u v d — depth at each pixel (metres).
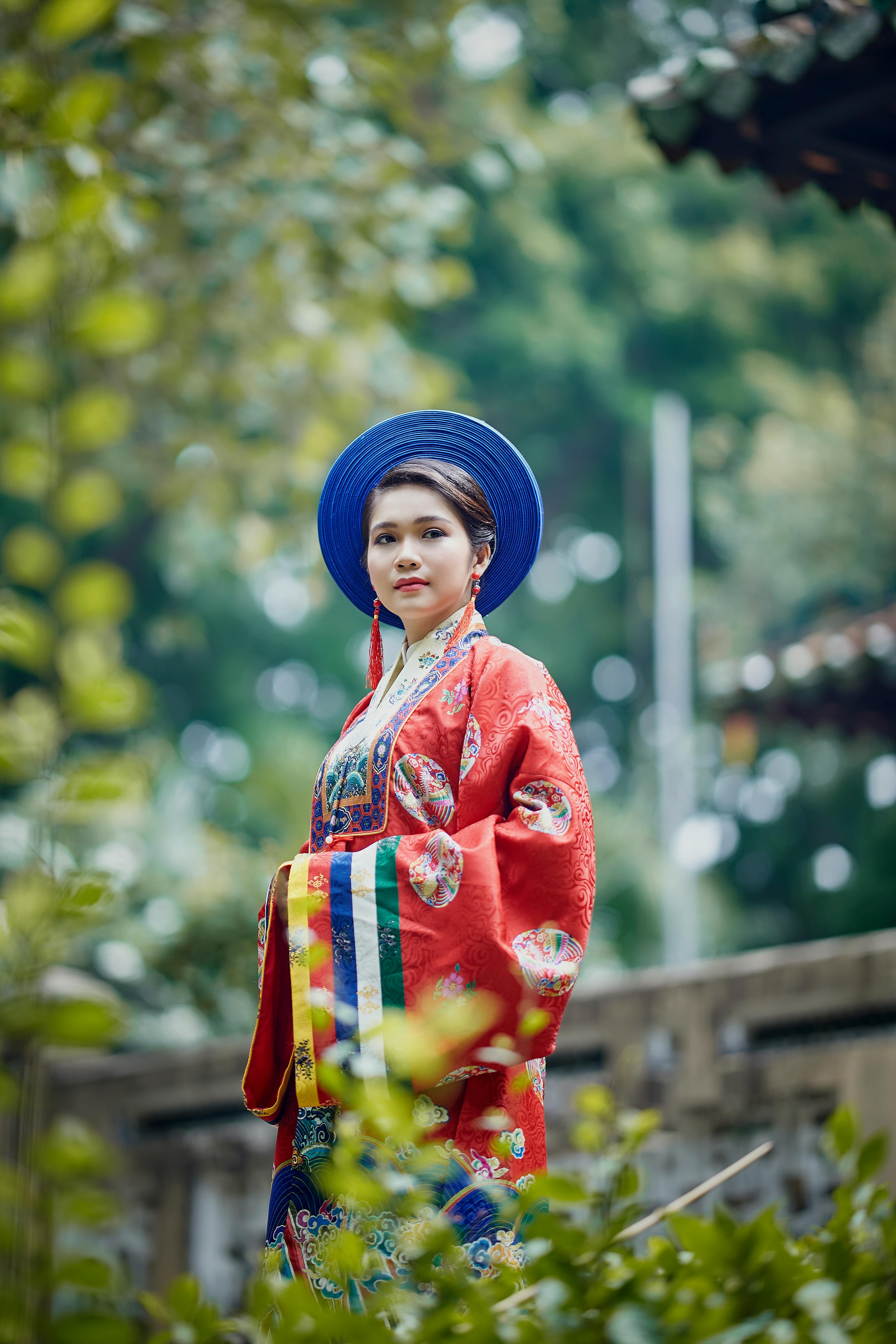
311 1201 2.84
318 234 9.93
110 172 4.49
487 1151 2.80
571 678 32.34
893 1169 4.93
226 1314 6.38
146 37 7.44
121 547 25.14
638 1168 2.13
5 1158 6.23
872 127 5.09
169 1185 6.69
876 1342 2.03
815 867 29.81
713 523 28.33
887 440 24.77
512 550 3.58
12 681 14.32
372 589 3.70
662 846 26.02
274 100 9.27
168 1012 10.98
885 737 8.33
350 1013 2.76
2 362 1.55
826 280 30.44
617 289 29.34
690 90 4.90
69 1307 1.83
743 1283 1.98
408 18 9.79
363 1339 1.91
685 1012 5.70
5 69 1.93
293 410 11.46
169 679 27.38
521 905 2.86
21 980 1.48
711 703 8.30
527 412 29.33
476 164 10.31
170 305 10.27
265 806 13.99
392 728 3.14
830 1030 5.54
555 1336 1.87
